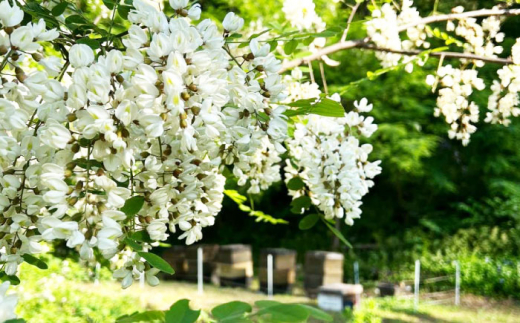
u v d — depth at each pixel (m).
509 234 14.82
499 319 10.52
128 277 1.52
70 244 1.28
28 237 1.45
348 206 2.24
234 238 19.30
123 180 1.56
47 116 1.34
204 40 1.47
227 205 18.55
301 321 0.87
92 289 8.95
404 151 14.34
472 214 16.52
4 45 1.30
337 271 12.77
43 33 1.37
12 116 1.30
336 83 13.47
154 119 1.29
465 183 16.81
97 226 1.34
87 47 1.32
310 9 3.22
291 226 19.30
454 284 13.31
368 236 17.81
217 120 1.34
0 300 0.88
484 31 3.89
